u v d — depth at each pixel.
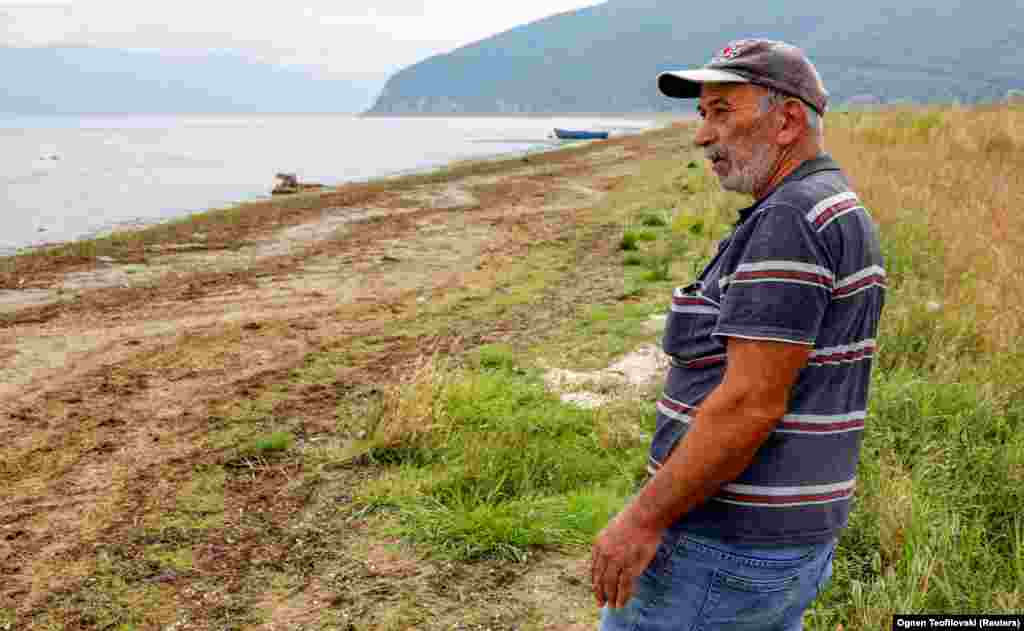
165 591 3.78
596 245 12.68
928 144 17.27
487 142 80.44
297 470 5.02
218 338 8.41
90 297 10.75
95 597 3.75
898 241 8.40
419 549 4.02
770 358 1.54
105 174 38.00
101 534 4.34
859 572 3.50
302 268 12.41
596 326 7.88
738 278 1.60
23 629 3.52
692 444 1.59
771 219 1.59
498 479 4.61
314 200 22.53
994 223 9.63
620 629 1.90
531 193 22.66
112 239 15.85
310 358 7.53
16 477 5.14
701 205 14.43
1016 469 4.13
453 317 8.84
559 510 4.27
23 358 7.82
